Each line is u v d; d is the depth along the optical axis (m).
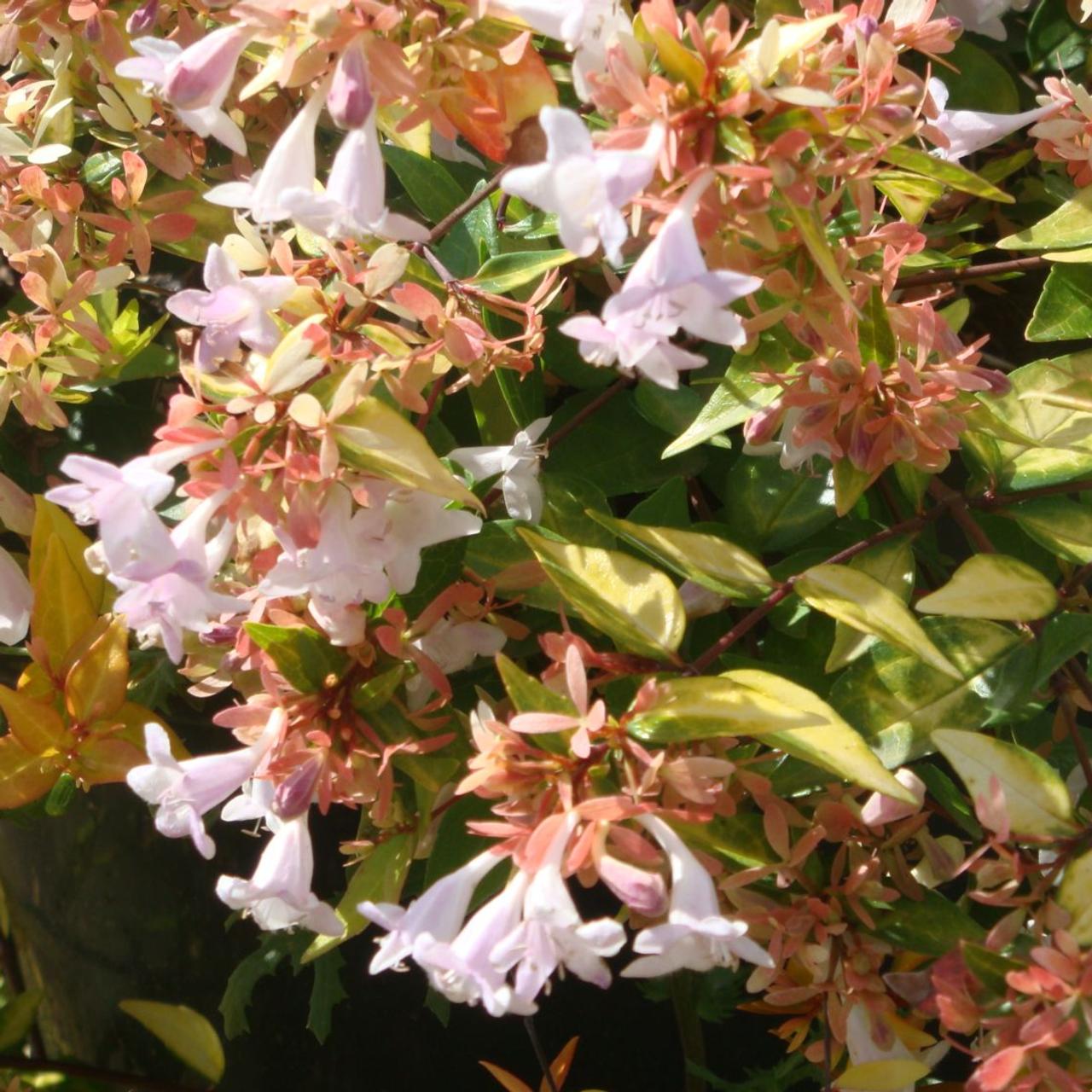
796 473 0.44
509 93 0.38
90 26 0.44
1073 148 0.43
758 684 0.38
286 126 0.47
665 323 0.35
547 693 0.38
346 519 0.38
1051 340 0.43
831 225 0.43
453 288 0.41
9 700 0.42
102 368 0.45
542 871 0.36
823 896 0.40
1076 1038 0.37
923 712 0.41
